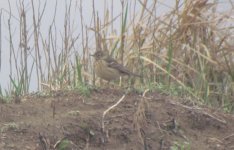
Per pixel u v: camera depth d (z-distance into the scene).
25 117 12.00
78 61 16.14
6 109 12.27
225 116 13.54
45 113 12.25
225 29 18.17
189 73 17.58
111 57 16.02
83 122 11.83
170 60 16.42
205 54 18.02
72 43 16.58
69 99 13.14
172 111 12.98
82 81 15.73
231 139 12.53
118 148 11.52
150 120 12.46
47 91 14.25
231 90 17.58
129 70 16.50
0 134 11.20
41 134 11.23
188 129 12.68
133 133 11.91
